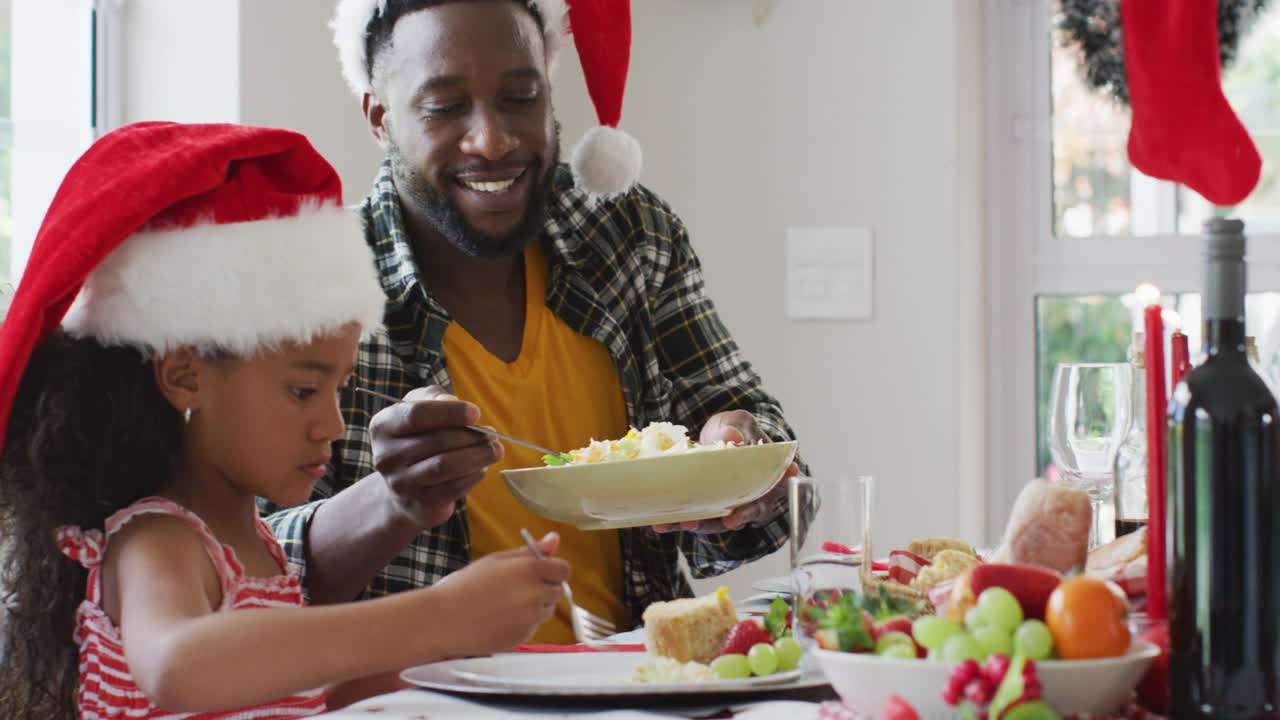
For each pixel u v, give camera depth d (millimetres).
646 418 1770
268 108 2035
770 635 984
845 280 2500
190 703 825
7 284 1517
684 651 988
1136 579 851
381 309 1133
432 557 1555
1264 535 707
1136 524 1188
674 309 1816
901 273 2494
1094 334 2723
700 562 1696
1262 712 701
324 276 1049
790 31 2527
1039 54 2717
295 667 831
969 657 683
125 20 2047
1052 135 2721
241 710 1041
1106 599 695
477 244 1602
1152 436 782
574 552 1645
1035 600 723
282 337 1027
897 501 2490
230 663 822
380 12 1633
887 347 2494
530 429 1672
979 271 2697
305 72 2088
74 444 1035
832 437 2508
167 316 1007
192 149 1011
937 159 2486
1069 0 2709
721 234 2547
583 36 1703
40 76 1996
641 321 1764
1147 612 798
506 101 1576
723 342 1835
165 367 1032
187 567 965
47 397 1032
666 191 2561
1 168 1951
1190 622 713
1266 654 704
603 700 875
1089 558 924
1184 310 2691
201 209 1024
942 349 2477
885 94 2502
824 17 2518
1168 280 2689
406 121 1590
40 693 1067
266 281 1018
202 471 1063
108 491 1045
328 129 2123
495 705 886
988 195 2725
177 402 1037
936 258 2482
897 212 2496
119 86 2047
